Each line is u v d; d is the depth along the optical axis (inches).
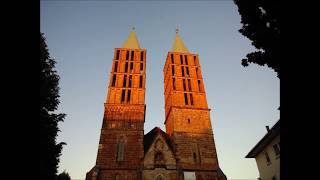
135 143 1668.3
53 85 1072.8
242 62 413.4
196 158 1697.8
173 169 1592.0
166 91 2337.6
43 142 888.3
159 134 1743.4
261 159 1519.4
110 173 1525.6
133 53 2255.2
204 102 2017.7
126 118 1775.3
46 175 901.8
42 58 1029.2
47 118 949.8
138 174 1526.8
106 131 1696.6
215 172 1648.6
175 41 2524.6
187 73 2255.2
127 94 1919.3
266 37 364.2
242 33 411.5
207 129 1855.3
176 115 1887.3
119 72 2048.5
